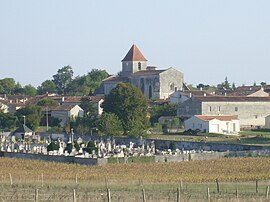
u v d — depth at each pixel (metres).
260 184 145.25
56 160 199.12
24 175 158.00
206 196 116.88
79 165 185.00
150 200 110.19
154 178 153.25
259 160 196.25
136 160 197.00
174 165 185.25
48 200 111.19
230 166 182.00
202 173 167.38
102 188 131.62
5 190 125.94
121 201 109.62
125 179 150.50
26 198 113.94
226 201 111.00
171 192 123.94
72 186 135.00
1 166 180.88
